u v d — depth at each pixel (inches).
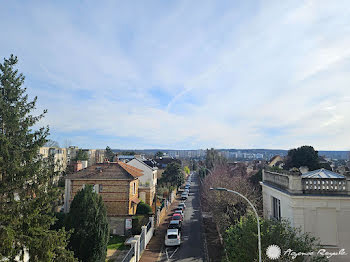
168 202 1604.3
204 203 1471.5
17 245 442.9
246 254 446.9
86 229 598.2
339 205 477.1
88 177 1078.4
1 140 457.7
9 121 480.1
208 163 3218.5
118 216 1000.9
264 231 449.4
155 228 1069.1
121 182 1070.4
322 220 479.8
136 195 1226.0
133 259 682.8
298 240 433.4
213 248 852.0
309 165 1520.7
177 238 864.3
